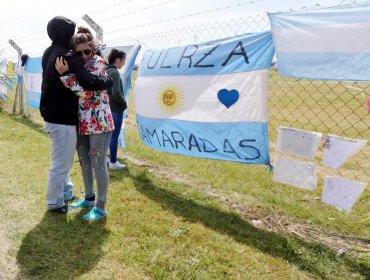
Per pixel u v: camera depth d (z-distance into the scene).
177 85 4.82
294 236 3.76
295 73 3.57
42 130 8.52
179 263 3.11
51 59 3.44
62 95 3.49
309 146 3.62
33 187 4.63
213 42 4.45
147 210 4.16
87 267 3.01
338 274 3.11
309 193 5.07
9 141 7.01
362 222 4.12
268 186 5.24
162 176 5.52
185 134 4.80
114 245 3.35
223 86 4.31
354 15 3.17
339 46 3.27
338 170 6.34
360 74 3.19
